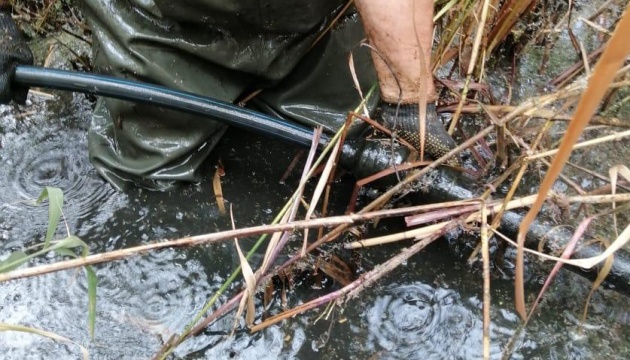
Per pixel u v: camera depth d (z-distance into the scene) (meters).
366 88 1.60
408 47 1.25
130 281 1.37
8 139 1.65
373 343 1.26
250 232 1.05
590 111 0.66
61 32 1.94
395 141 1.40
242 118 1.42
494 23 1.64
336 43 1.54
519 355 1.24
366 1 1.21
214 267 1.39
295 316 1.30
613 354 1.22
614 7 1.93
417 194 1.39
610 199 1.14
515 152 1.51
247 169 1.58
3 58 1.41
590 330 1.26
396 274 1.37
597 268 1.23
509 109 1.45
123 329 1.29
